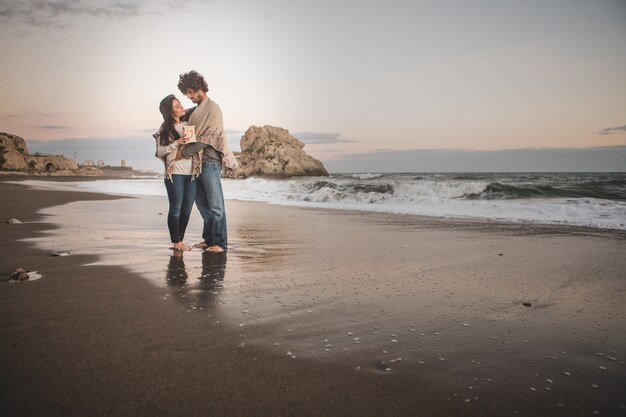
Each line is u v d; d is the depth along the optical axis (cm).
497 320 259
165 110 488
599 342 225
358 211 1063
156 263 413
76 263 403
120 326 233
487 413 152
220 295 303
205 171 497
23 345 203
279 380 173
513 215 935
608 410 155
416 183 1625
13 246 493
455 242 576
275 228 726
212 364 187
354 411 151
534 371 188
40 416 142
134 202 1250
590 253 495
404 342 220
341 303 289
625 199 1377
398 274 382
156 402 153
